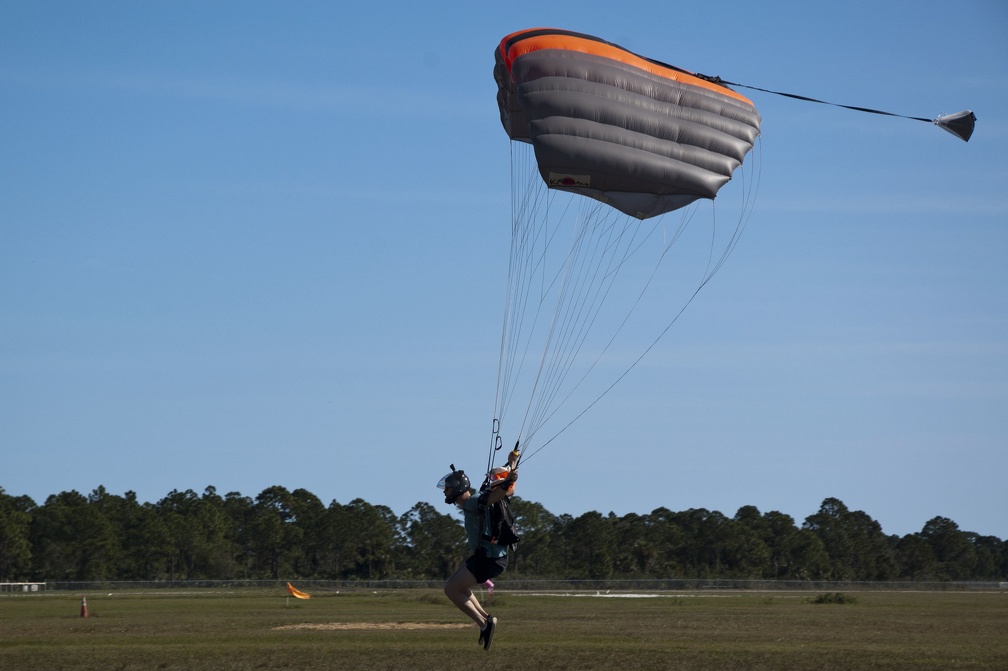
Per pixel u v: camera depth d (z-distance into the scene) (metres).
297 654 22.80
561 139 20.14
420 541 136.75
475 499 15.92
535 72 20.84
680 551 138.50
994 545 174.62
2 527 116.69
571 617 42.66
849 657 22.27
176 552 128.12
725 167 21.16
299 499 146.38
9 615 46.78
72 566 122.00
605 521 134.75
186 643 26.98
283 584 104.56
